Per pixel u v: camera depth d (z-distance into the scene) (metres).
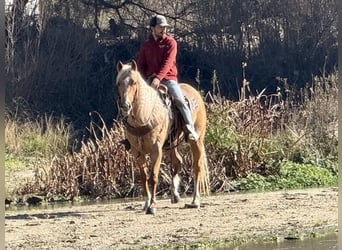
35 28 32.81
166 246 11.78
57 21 33.75
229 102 20.08
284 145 20.92
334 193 17.30
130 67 13.16
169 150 14.58
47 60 32.38
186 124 14.15
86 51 33.59
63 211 15.38
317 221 13.71
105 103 33.19
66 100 32.56
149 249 11.61
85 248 11.66
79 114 32.62
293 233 12.77
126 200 17.36
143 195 17.83
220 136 18.88
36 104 31.52
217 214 14.39
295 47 34.94
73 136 24.30
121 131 18.20
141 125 13.38
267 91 34.38
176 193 15.30
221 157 18.91
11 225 13.54
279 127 21.52
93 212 15.04
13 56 31.64
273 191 18.31
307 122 22.14
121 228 13.10
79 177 18.06
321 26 35.16
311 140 21.59
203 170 15.13
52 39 33.09
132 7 35.94
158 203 15.95
